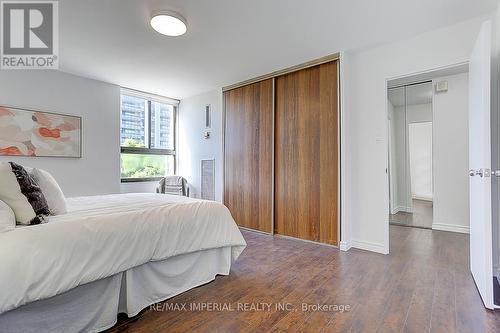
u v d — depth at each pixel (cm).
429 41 262
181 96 496
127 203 223
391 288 205
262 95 385
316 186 328
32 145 336
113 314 160
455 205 385
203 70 361
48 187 175
